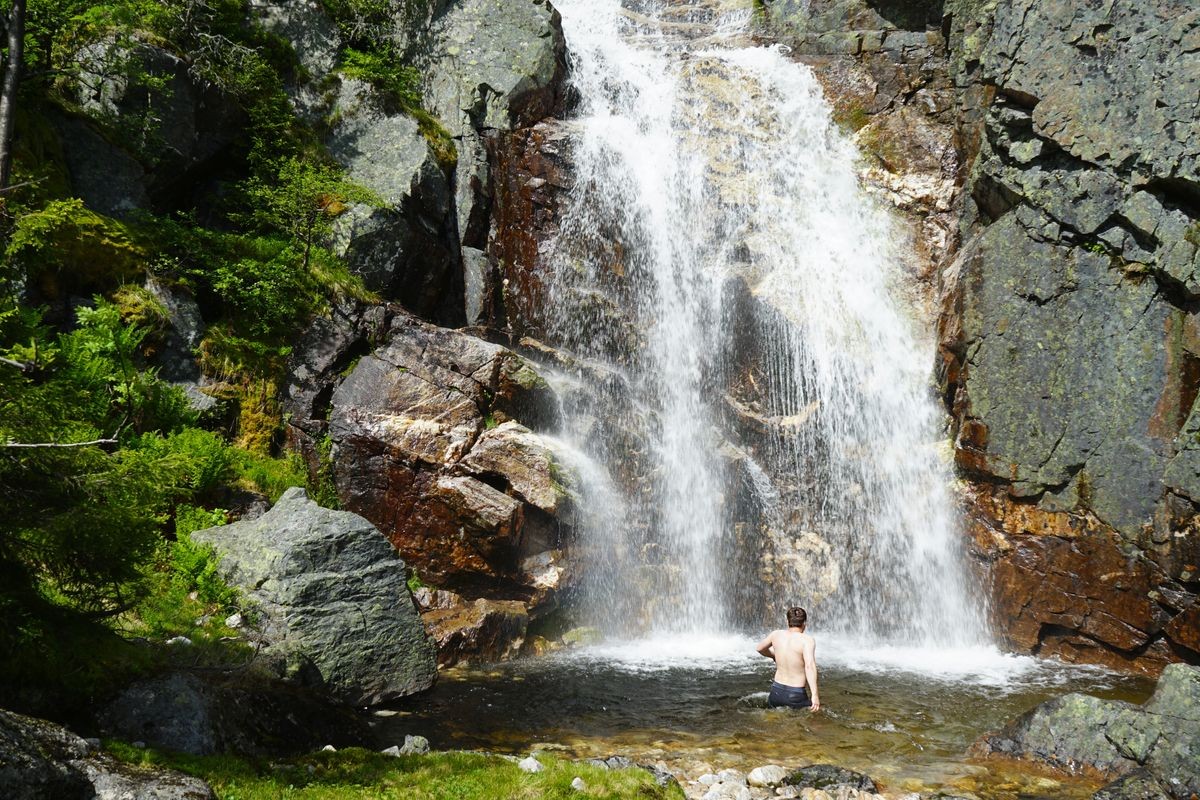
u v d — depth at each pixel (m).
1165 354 15.05
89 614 8.21
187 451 12.62
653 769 8.71
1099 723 9.48
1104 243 15.84
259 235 17.14
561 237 19.39
